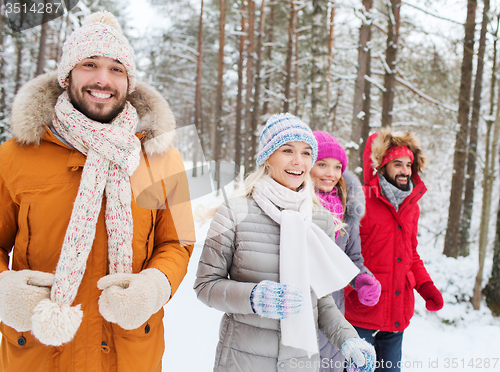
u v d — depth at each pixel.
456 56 6.71
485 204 4.21
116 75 1.18
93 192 1.09
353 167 5.96
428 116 7.96
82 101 1.15
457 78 6.87
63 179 1.13
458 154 6.38
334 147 1.94
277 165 1.44
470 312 3.82
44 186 1.12
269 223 1.37
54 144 1.15
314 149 1.47
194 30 15.60
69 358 1.11
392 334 2.15
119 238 1.12
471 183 6.85
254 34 12.34
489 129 5.38
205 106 17.48
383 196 2.22
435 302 2.16
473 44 6.09
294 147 1.44
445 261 5.40
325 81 5.54
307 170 1.47
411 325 3.57
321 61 5.54
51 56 8.10
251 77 12.00
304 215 1.40
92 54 1.11
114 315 0.95
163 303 1.07
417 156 2.38
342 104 13.30
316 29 5.57
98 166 1.10
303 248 1.32
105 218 1.13
